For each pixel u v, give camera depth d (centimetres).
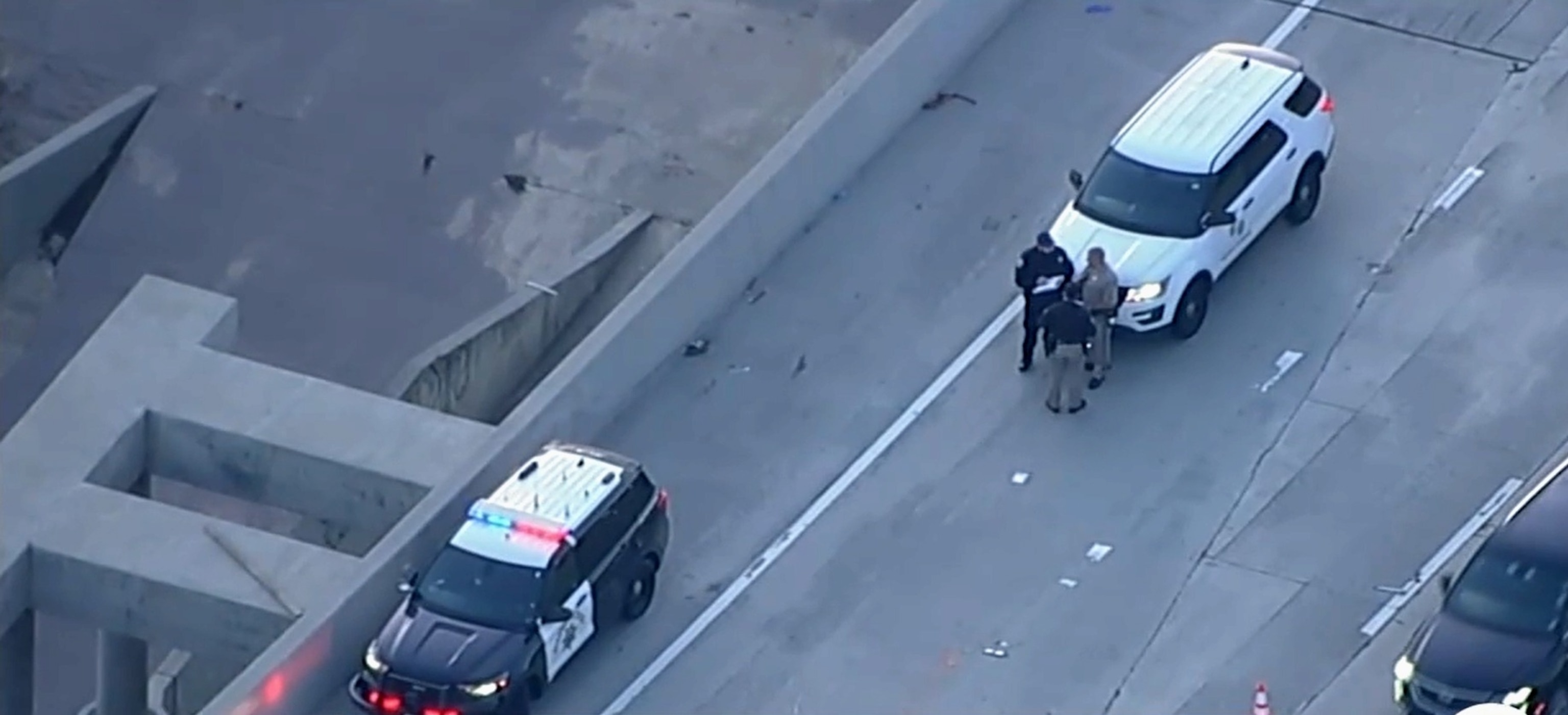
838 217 17912
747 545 15962
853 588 15650
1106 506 15938
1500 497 15788
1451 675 13925
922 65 18500
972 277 17438
